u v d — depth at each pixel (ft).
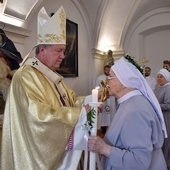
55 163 4.49
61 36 5.46
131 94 4.65
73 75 19.72
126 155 4.08
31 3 13.19
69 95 6.05
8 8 12.35
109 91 4.88
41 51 5.40
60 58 5.50
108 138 4.53
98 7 21.26
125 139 4.21
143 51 26.35
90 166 4.38
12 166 4.88
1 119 7.34
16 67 8.98
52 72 5.42
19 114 4.75
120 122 4.39
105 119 19.07
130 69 4.63
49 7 16.46
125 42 25.48
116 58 24.79
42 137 4.46
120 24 23.39
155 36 26.22
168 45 25.64
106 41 24.67
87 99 6.22
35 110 4.50
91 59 22.89
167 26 24.71
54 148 4.46
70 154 4.74
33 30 14.74
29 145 4.60
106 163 4.68
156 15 24.63
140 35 25.79
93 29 22.57
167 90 10.62
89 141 4.35
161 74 11.03
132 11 22.59
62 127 4.46
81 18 21.26
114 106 19.29
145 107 4.31
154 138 4.27
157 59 26.30
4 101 7.79
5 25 12.07
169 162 10.14
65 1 18.61
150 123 4.19
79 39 20.95
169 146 10.14
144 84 4.63
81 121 4.52
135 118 4.19
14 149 4.70
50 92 5.09
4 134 4.99
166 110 10.41
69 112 4.57
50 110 4.59
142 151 4.01
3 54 8.46
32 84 4.84
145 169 4.01
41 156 4.48
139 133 4.10
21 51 13.69
